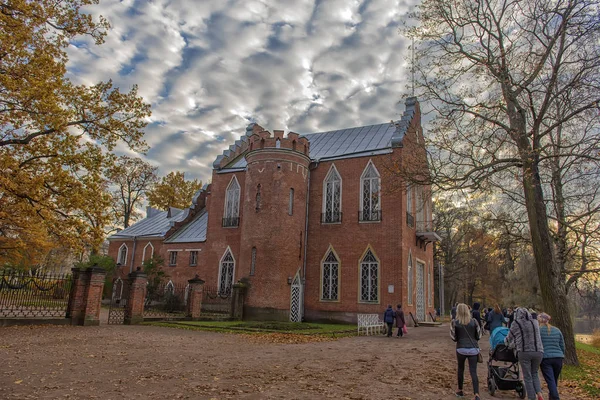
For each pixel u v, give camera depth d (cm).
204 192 4166
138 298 2253
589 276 2081
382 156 2845
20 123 1731
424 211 3266
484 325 2581
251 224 2831
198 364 1094
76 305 1981
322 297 2833
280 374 1001
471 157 1498
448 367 1204
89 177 1900
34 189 1736
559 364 829
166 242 3778
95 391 787
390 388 910
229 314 2752
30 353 1168
